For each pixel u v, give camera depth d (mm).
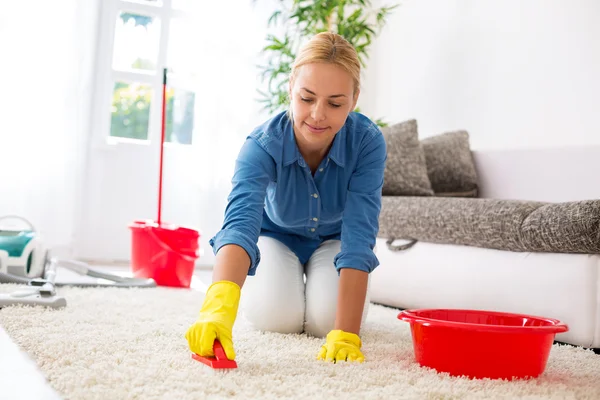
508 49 3490
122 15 3994
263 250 1869
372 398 1107
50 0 3717
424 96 4035
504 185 3199
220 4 4094
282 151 1573
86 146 3828
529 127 3350
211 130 4043
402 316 1431
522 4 3420
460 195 3201
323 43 1376
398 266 2592
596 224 1832
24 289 2088
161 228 2918
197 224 4047
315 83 1354
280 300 1784
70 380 1146
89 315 1869
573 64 3139
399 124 3125
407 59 4195
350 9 4504
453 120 3814
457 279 2309
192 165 4059
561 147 2977
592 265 1876
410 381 1256
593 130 3029
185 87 4082
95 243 3912
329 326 1761
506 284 2119
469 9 3746
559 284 1946
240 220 1393
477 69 3674
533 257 2051
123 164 3969
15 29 3652
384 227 2666
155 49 4047
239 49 4113
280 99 3869
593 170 2844
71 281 2615
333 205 1711
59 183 3740
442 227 2359
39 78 3693
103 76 3916
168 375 1199
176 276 2930
